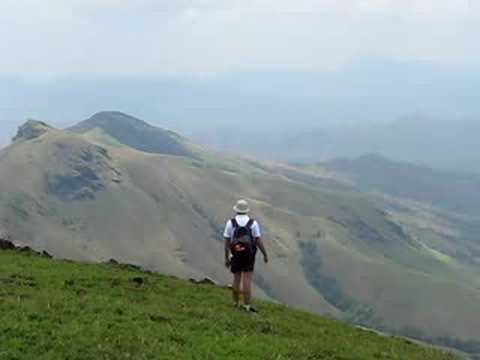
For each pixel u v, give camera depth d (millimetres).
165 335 23859
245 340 24766
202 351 22688
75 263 42312
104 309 26609
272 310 36469
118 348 21656
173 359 21281
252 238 30188
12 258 39469
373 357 27547
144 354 21219
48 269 36500
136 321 25359
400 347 33656
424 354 32906
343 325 37875
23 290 29078
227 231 30344
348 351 27547
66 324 23531
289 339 27062
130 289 33500
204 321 27156
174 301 31875
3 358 19594
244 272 31141
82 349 21016
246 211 30281
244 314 30641
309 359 24422
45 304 26188
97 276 35781
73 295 29078
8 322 22797
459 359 34562
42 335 21875
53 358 20016
